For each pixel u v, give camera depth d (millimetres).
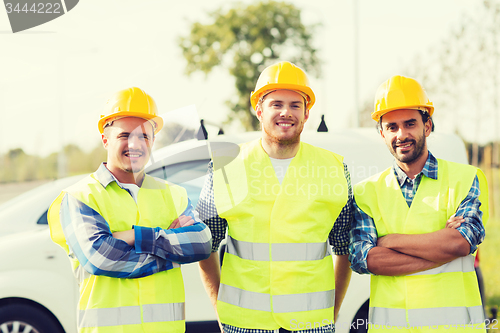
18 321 3188
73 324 3207
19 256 3182
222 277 2344
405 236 2223
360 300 3199
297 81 2299
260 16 18375
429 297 2201
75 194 2107
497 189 8664
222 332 2371
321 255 2279
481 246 7176
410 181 2357
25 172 26625
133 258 2053
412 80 2379
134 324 2080
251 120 18094
